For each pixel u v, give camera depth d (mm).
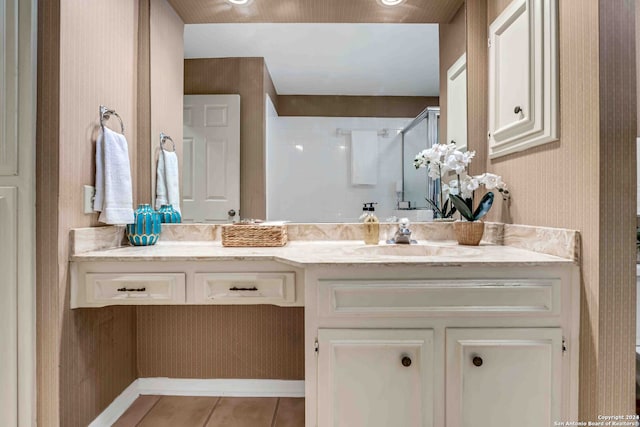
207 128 1829
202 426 1547
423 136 1844
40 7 1224
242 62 1846
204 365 1830
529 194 1397
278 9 1808
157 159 1780
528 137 1363
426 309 1164
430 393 1174
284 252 1399
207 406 1712
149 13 1729
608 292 1067
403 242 1646
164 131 1794
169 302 1289
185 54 1813
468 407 1172
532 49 1317
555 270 1154
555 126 1218
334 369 1183
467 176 1630
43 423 1255
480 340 1161
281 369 1825
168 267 1289
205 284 1282
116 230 1552
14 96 1213
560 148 1216
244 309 1816
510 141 1486
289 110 1873
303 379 1819
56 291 1242
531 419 1164
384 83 1870
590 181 1087
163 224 1762
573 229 1163
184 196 1819
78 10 1306
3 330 1234
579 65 1119
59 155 1236
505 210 1583
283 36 1841
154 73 1764
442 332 1168
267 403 1743
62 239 1257
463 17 1791
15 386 1242
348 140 1867
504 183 1575
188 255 1292
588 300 1108
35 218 1236
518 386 1165
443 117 1827
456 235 1619
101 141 1411
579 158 1130
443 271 1163
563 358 1156
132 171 1683
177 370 1832
